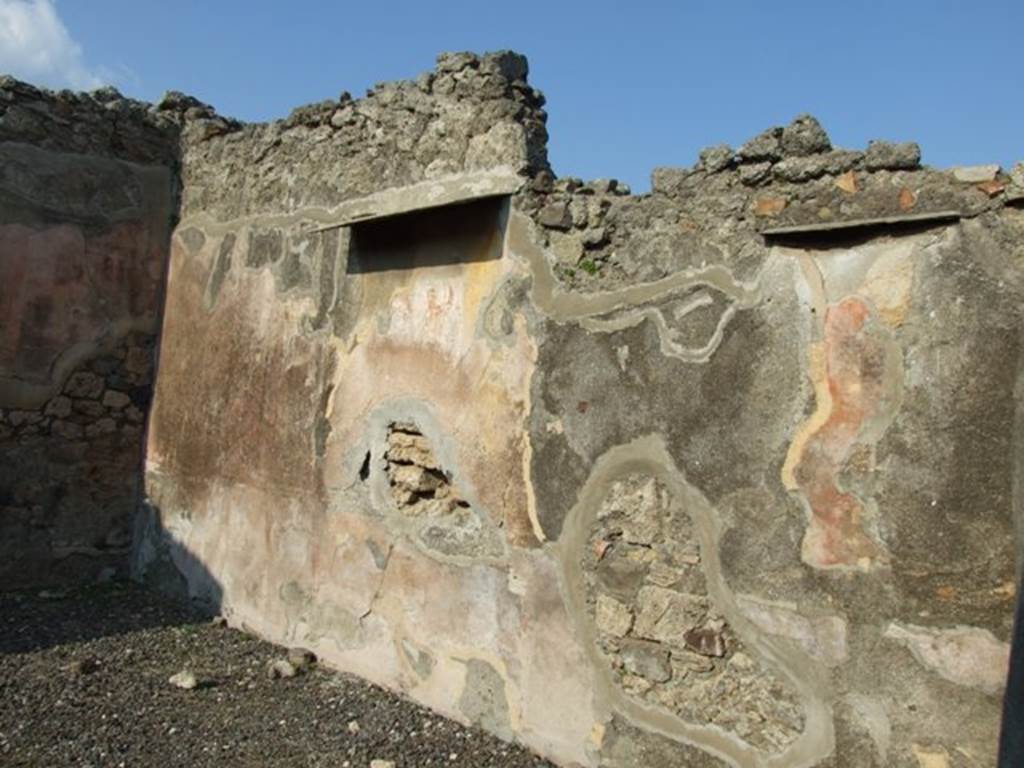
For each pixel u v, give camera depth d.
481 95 3.34
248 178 4.56
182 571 4.70
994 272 2.22
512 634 3.15
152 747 3.02
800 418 2.51
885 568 2.35
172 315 5.02
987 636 2.19
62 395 4.86
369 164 3.80
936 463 2.28
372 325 3.75
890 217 2.37
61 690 3.45
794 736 2.48
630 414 2.87
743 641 2.59
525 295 3.17
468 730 3.23
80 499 4.94
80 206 4.88
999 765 2.02
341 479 3.84
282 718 3.30
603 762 2.87
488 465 3.26
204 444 4.63
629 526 2.85
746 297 2.63
